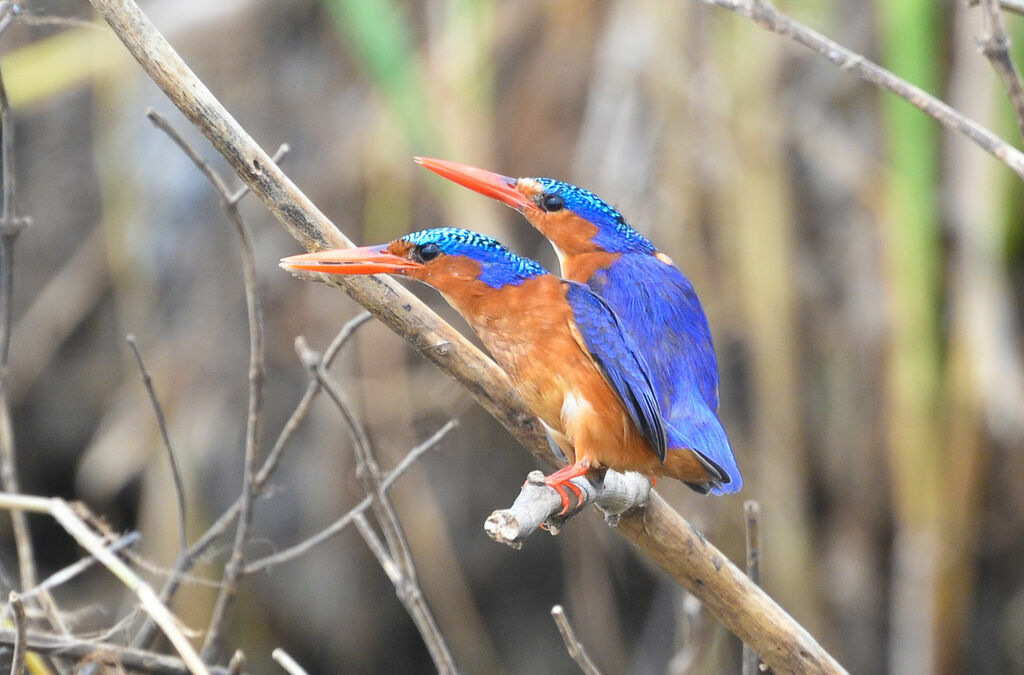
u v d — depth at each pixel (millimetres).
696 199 9969
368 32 8508
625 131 10039
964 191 9609
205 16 11125
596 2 10680
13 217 5719
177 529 11016
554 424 5059
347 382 10773
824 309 10852
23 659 4797
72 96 12641
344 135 11195
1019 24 8625
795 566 10352
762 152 9914
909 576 9961
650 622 11594
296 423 5602
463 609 11664
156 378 11383
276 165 5008
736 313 10219
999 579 11461
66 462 13094
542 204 6211
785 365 10148
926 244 9312
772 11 5230
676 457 5066
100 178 12297
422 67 9852
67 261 12664
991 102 9266
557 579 12633
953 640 9938
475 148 9727
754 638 4996
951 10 9898
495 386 5125
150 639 6020
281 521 11773
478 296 4988
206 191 11453
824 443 10938
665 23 9930
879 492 10867
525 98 10758
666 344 5742
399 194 10773
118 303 12234
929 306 9492
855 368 10781
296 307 11289
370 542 5633
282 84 11469
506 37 10797
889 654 10773
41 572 13094
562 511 4598
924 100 5020
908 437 9797
